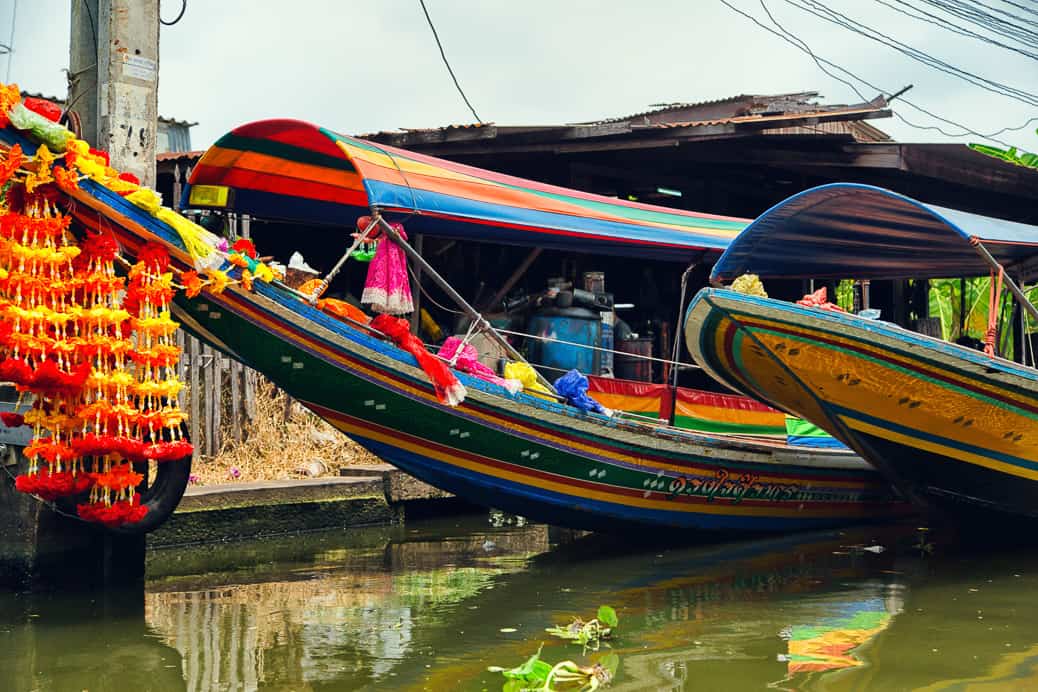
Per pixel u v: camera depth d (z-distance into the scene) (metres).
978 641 5.58
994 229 9.39
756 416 9.73
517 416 7.46
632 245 8.88
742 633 5.77
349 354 6.90
